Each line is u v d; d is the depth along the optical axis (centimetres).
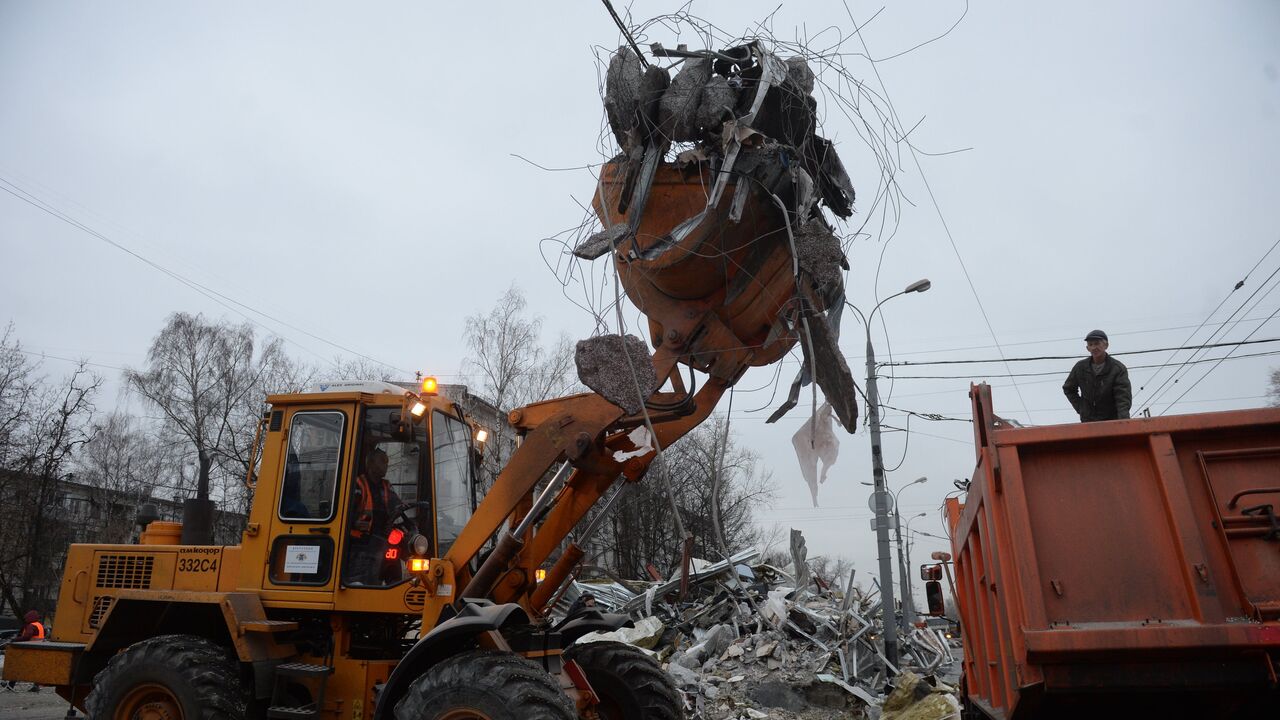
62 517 3288
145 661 635
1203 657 341
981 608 504
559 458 598
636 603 1680
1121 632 342
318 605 645
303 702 643
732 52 538
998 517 390
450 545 679
